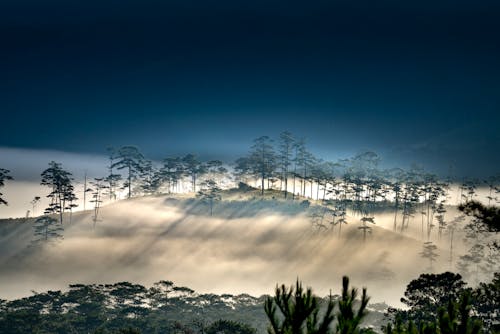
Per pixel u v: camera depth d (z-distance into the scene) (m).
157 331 72.69
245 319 81.44
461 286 47.88
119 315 79.06
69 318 75.75
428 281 48.59
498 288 35.09
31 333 68.75
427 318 44.41
